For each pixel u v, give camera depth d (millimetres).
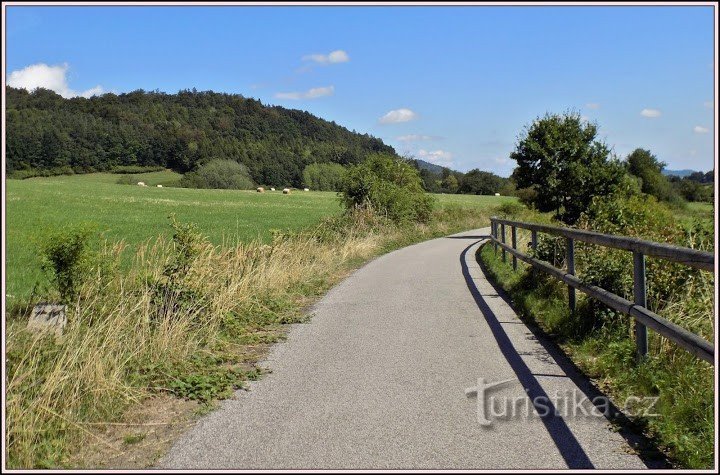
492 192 112625
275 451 4125
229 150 117688
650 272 6582
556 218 27781
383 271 14727
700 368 4891
